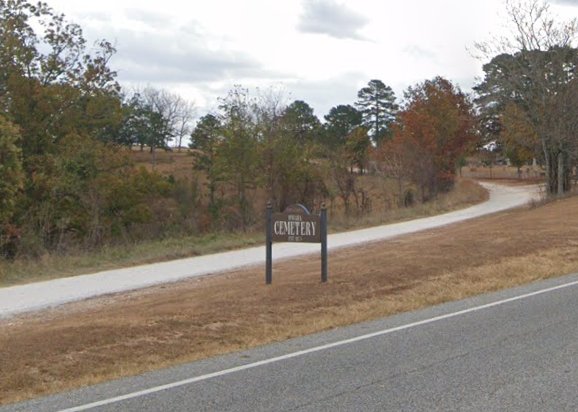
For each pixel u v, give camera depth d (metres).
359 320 9.91
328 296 11.49
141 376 7.20
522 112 42.66
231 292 12.09
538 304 10.48
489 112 62.44
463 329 8.89
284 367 7.29
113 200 32.84
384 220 33.12
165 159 86.56
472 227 25.47
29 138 33.75
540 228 21.34
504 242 18.12
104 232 29.41
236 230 29.64
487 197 53.12
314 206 36.25
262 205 35.47
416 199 46.56
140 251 21.98
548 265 14.54
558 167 42.31
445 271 13.90
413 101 57.47
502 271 13.81
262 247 23.31
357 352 7.84
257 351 8.14
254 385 6.63
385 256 16.62
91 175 32.03
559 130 40.38
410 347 7.99
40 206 29.41
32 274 17.56
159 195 34.78
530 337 8.26
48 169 31.77
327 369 7.13
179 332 9.20
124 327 9.36
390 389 6.31
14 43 33.75
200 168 46.16
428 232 26.03
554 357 7.24
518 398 5.89
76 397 6.49
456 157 57.09
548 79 40.97
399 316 10.07
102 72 36.38
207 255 21.45
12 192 25.19
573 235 19.02
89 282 16.03
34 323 10.95
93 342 8.64
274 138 36.38
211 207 33.97
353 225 31.00
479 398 5.93
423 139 52.47
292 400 6.10
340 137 66.50
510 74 42.25
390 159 48.84
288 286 12.40
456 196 48.22
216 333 9.17
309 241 12.94
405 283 12.69
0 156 24.73
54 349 8.33
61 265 18.78
